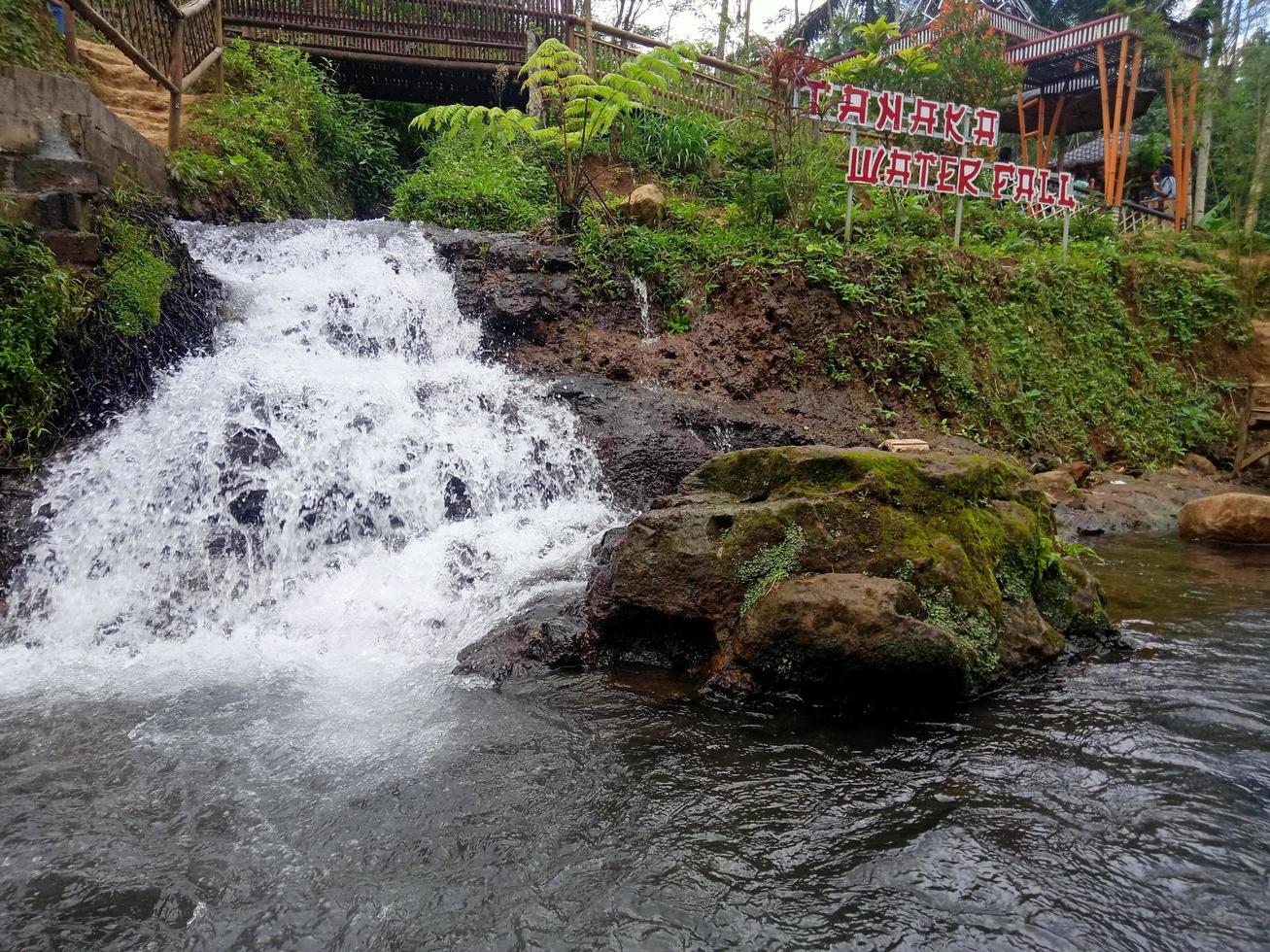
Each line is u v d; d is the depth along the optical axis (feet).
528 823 9.98
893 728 12.34
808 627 12.76
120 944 8.00
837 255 33.01
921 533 14.35
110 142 24.44
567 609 15.90
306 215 40.22
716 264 32.65
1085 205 50.14
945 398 32.78
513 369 27.12
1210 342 43.96
